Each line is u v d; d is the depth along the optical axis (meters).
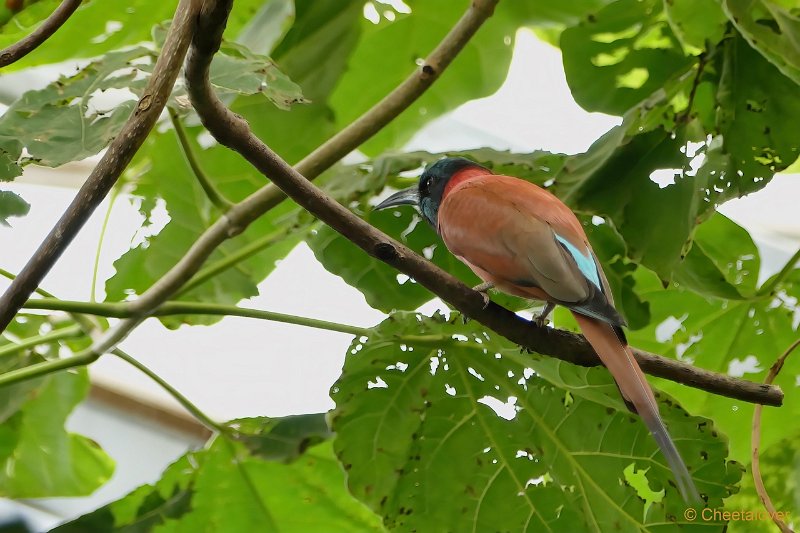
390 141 10.63
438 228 8.59
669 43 8.77
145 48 7.77
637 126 8.16
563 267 7.45
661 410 7.82
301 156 9.58
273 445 8.37
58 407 9.63
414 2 9.74
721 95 8.05
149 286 9.56
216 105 5.79
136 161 9.42
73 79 7.38
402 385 8.06
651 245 7.88
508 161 8.74
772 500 8.78
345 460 7.95
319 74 9.12
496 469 8.05
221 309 7.50
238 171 9.61
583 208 8.13
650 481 7.89
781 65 7.27
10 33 9.16
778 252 13.82
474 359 8.07
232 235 7.41
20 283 5.56
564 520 7.98
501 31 10.02
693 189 7.95
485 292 8.27
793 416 9.23
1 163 6.64
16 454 9.74
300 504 8.73
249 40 9.36
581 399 8.05
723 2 7.39
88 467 10.06
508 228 7.81
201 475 8.47
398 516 7.93
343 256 8.78
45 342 7.92
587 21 8.77
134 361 8.09
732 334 9.22
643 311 8.85
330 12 8.64
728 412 9.30
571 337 7.17
